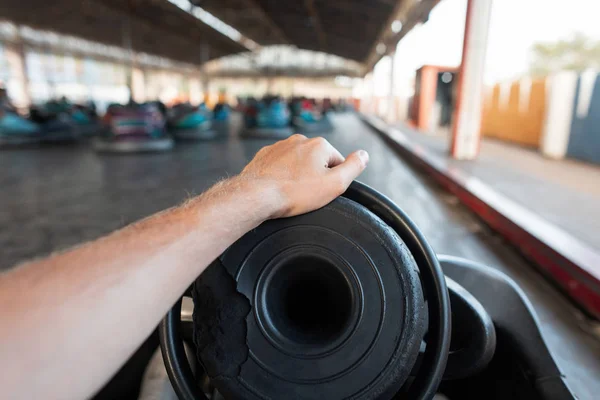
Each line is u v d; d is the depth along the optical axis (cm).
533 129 677
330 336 44
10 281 23
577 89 544
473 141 539
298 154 42
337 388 42
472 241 255
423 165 527
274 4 1443
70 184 421
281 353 43
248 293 44
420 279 45
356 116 2225
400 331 42
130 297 25
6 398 21
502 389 68
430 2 702
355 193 49
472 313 60
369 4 1162
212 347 44
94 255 26
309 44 2436
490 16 514
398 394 50
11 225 281
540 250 213
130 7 1341
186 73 3534
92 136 964
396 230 48
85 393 23
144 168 522
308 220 44
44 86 2420
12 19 1747
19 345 21
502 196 317
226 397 45
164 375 65
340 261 44
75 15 1670
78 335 23
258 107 977
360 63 2892
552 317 163
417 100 1204
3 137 758
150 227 29
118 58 2675
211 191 36
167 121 888
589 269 172
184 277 29
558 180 393
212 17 1808
